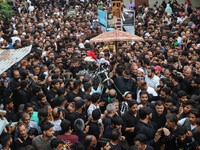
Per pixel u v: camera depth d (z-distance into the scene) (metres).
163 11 30.97
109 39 12.18
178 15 27.80
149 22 25.23
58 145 6.44
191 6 33.78
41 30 20.48
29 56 12.70
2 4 22.08
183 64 13.75
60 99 8.33
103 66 11.62
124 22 21.45
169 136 7.24
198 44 17.30
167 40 19.09
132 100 7.90
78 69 12.70
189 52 14.15
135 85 10.21
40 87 9.20
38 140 6.76
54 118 7.71
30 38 17.62
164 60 14.34
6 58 9.94
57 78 10.46
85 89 9.27
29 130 7.39
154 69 10.81
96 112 7.47
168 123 7.45
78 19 25.53
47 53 14.22
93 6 34.25
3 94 8.88
